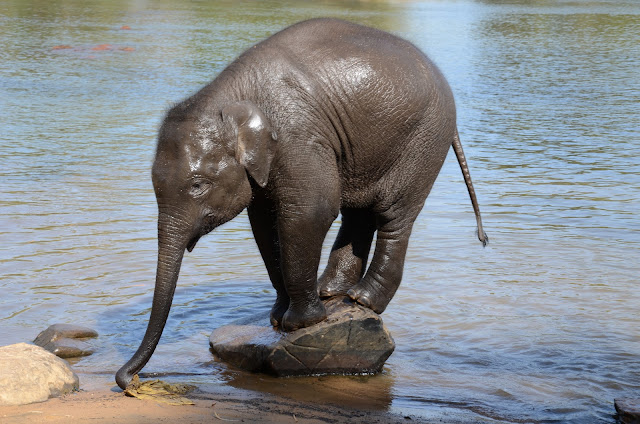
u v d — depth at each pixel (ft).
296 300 26.71
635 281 35.60
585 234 42.52
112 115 76.43
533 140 68.18
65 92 89.45
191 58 120.26
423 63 27.84
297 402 24.17
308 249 25.85
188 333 30.22
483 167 58.23
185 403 23.03
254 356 26.99
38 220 43.24
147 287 34.30
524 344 29.27
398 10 235.61
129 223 43.19
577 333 30.19
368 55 26.53
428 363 27.89
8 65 109.50
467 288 34.65
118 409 21.99
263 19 186.19
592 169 57.77
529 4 276.41
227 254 39.47
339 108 25.88
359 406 24.14
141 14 192.65
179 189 23.58
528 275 36.27
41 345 27.94
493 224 44.19
